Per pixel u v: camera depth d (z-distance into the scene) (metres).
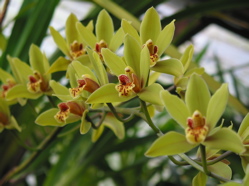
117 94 0.53
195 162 0.52
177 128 1.21
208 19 1.10
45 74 0.63
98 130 0.68
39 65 0.64
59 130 0.65
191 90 0.49
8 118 0.66
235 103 0.71
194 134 0.48
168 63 0.54
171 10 1.78
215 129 0.49
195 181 0.53
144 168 1.23
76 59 0.58
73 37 0.63
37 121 0.57
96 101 0.52
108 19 0.59
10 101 0.66
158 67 0.54
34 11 0.77
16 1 1.85
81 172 0.95
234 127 0.87
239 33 1.19
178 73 0.53
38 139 0.94
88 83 0.54
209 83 0.69
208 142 0.48
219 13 1.09
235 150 0.47
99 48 0.58
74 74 0.57
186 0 1.66
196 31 1.10
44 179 1.07
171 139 0.49
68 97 0.56
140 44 0.55
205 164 0.50
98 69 0.54
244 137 0.52
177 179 1.08
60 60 0.61
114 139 0.91
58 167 0.93
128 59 0.53
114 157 1.58
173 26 0.55
